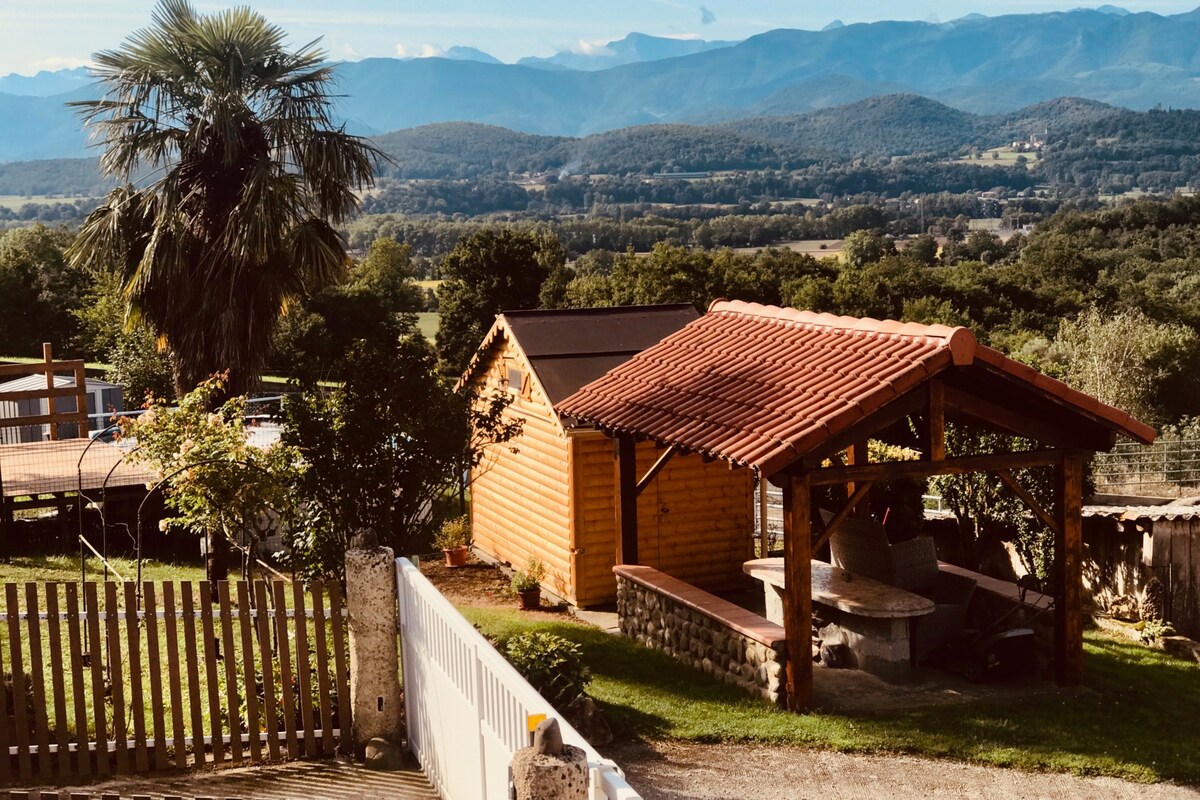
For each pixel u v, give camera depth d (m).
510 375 18.05
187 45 19.48
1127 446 30.00
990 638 11.58
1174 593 14.73
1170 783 9.26
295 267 19.52
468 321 53.59
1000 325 59.81
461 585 17.23
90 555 15.89
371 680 7.77
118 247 19.30
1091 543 15.77
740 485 16.88
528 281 54.06
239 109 19.20
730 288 52.72
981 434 15.87
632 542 14.20
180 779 7.21
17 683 7.07
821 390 11.12
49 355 19.67
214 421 10.34
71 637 7.13
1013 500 16.02
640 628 13.45
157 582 13.73
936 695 11.22
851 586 11.96
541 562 16.86
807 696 10.65
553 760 4.23
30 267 54.91
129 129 19.48
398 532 10.91
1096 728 10.42
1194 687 12.05
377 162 20.28
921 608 11.16
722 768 9.21
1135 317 47.25
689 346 14.57
